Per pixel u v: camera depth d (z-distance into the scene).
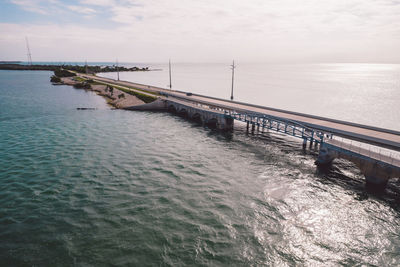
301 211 28.88
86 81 165.88
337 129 44.88
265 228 25.89
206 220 26.91
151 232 24.91
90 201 30.00
